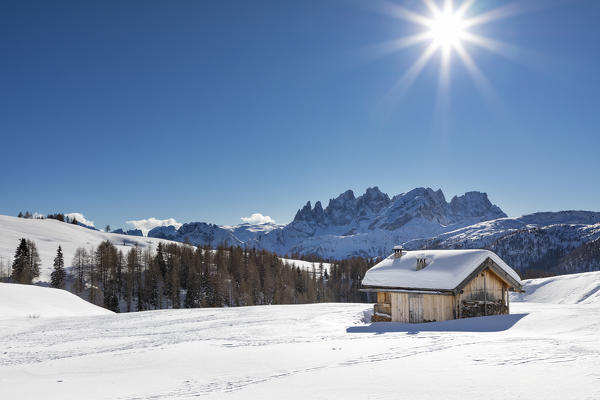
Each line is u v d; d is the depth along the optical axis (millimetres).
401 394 8555
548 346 12430
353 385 9750
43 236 164125
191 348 18672
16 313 43812
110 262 117812
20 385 12781
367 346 16125
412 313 29750
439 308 28516
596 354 10602
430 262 30469
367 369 11453
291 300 127688
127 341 23594
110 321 36250
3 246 134125
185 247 156000
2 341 25578
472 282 29188
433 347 14492
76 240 173000
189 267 122875
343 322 30609
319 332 24578
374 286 31516
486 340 15328
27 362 17781
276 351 16344
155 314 41531
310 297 133000
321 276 167625
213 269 130375
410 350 14273
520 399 7414
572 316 21531
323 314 35906
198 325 30906
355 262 186250
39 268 117750
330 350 15719
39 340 25625
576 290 63781
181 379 12305
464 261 28812
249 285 119688
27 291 54312
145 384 11961
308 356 14695
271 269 141250
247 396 9578
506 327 21266
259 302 122375
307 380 10758
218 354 16500
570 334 17578
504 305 30078
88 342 23969
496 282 30578
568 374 8742
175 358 16203
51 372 15055
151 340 23453
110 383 12422
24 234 159000
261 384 10781
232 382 11359
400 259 32594
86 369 15273
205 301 110250
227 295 116188
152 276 112000
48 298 54219
